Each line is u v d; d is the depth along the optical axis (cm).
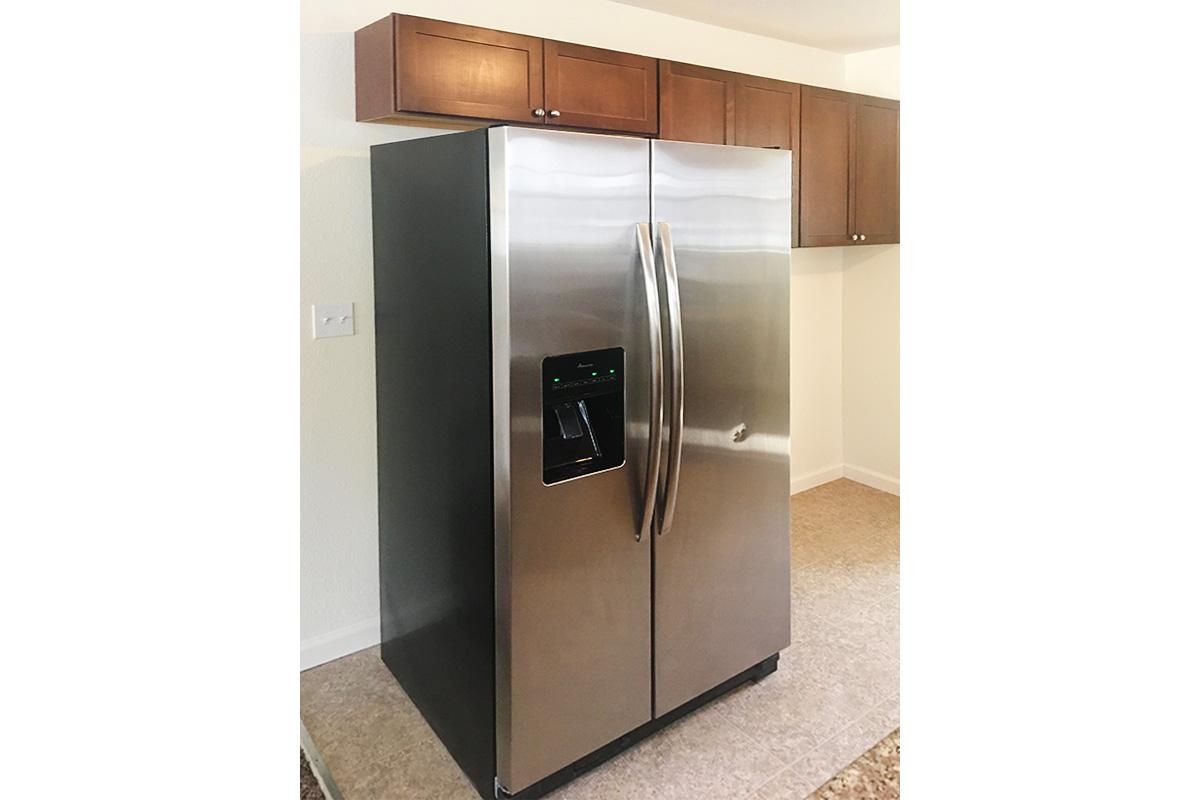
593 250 183
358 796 194
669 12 305
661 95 270
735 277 213
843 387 429
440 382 201
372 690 237
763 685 237
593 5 285
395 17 207
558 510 185
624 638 201
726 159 207
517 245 171
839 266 416
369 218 241
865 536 356
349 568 253
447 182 189
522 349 175
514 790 185
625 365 192
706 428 211
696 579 215
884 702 228
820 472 425
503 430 177
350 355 243
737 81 295
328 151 231
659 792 192
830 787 76
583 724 195
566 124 245
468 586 194
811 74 371
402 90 210
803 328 403
